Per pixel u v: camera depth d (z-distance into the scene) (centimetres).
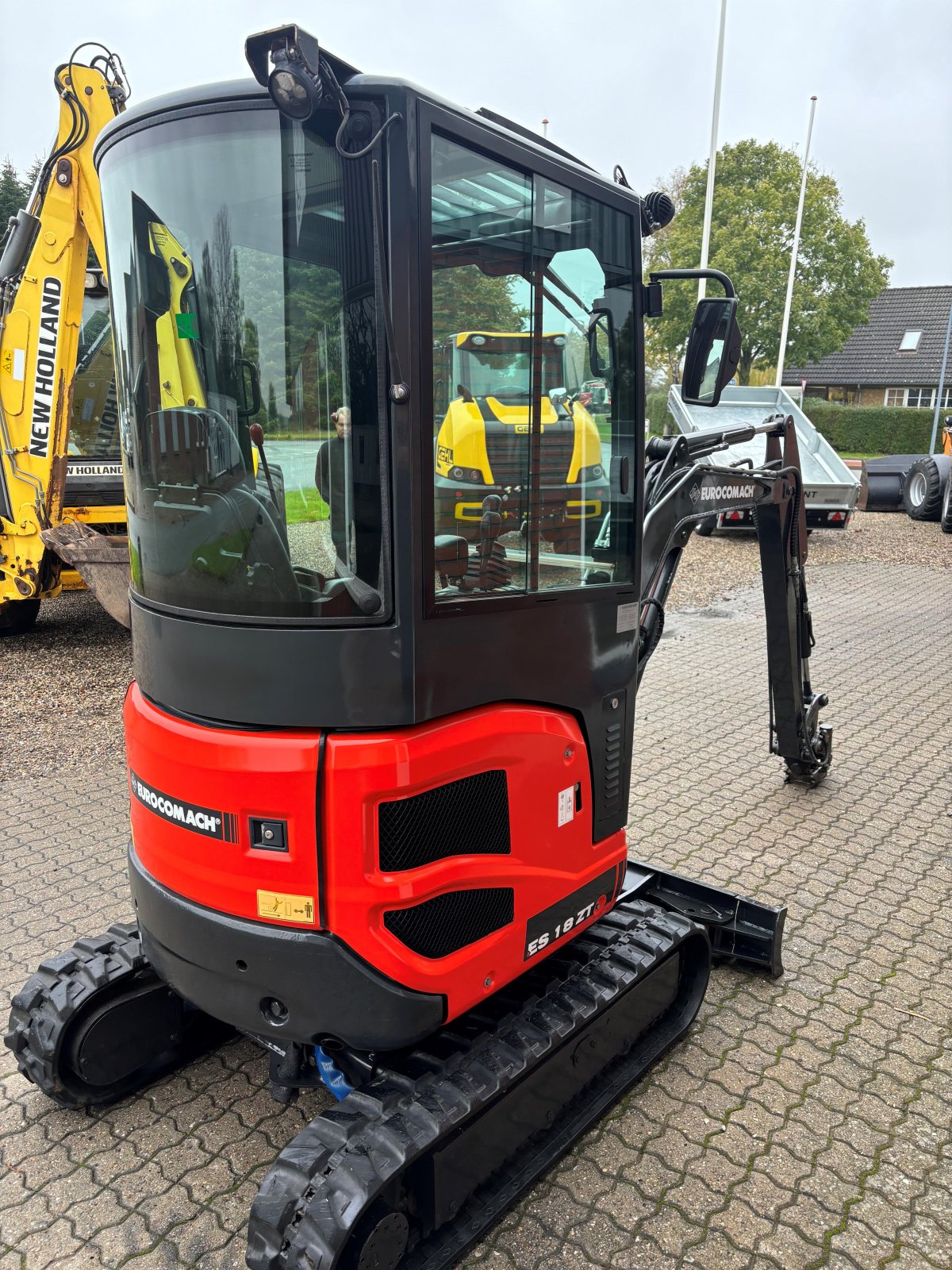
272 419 205
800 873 445
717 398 290
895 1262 241
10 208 3409
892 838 482
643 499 283
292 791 209
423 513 203
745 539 1448
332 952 214
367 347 196
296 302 200
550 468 245
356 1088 243
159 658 233
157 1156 277
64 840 472
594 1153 276
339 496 203
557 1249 244
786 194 3052
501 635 231
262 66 183
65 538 709
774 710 505
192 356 214
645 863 445
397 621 204
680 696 726
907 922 404
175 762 224
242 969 223
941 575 1195
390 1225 213
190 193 205
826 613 998
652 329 3114
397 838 214
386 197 190
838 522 1349
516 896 248
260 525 209
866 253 3198
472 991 237
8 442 721
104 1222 254
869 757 596
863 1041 328
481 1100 229
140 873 248
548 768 253
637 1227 251
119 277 232
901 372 4144
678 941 309
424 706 212
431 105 193
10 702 677
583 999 271
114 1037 284
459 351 214
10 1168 273
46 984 281
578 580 262
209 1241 248
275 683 209
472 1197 247
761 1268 239
